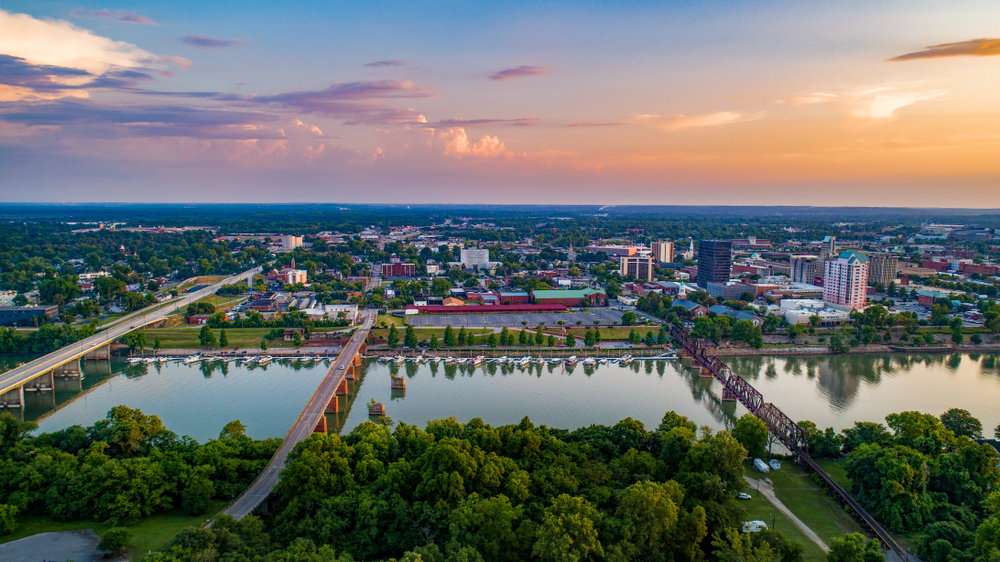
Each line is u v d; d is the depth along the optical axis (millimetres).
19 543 174375
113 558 166750
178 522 187000
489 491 190750
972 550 166500
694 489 191625
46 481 197625
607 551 158875
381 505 182625
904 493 193625
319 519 175750
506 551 165000
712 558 173625
